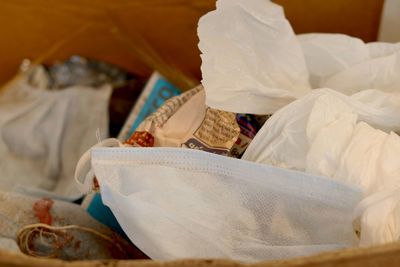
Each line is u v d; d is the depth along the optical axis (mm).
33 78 701
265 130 421
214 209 387
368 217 363
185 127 440
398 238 361
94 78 704
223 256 381
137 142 429
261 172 378
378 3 565
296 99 436
